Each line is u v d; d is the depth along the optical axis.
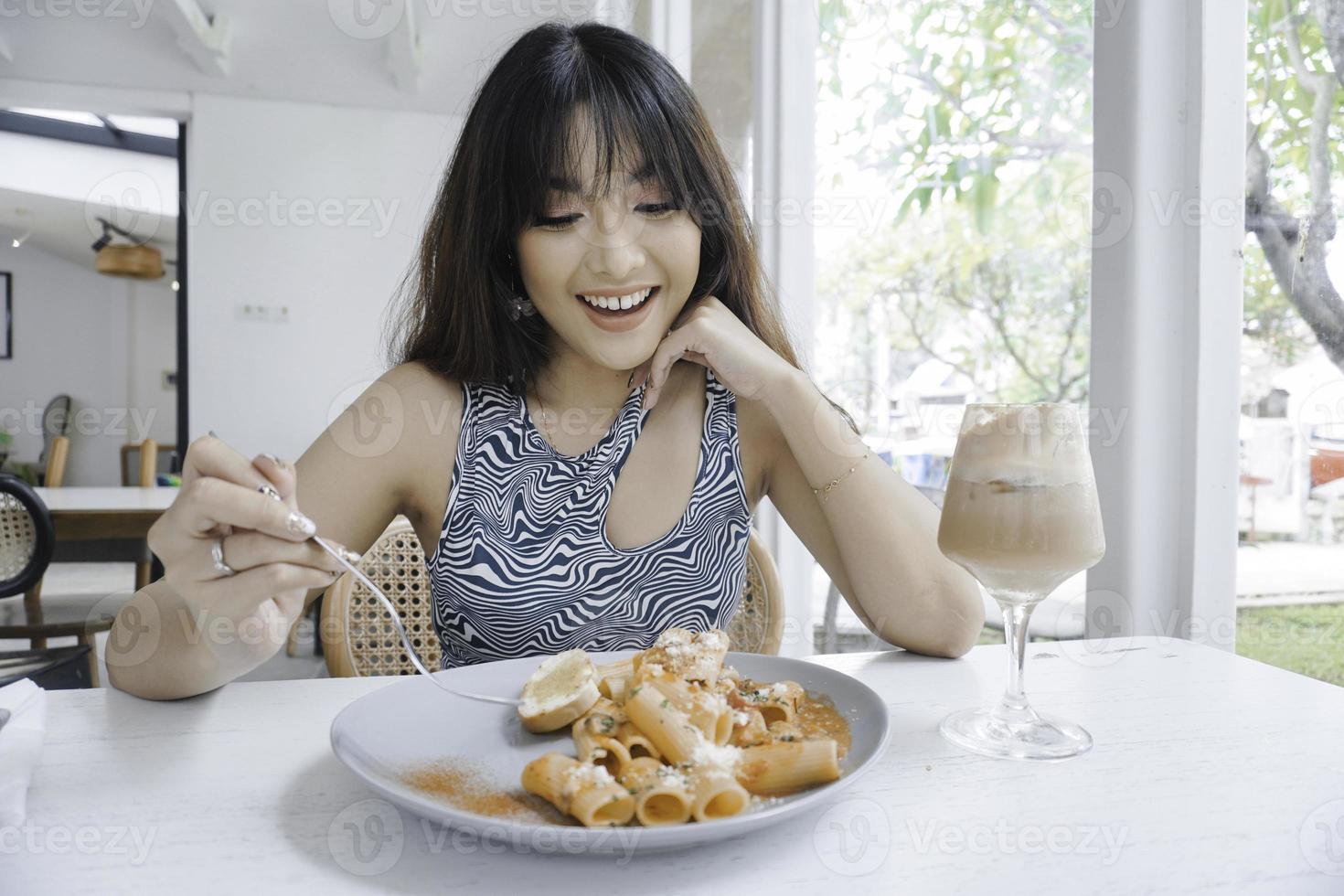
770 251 1.81
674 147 0.84
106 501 2.56
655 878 0.42
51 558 2.31
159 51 3.23
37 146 4.07
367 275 3.80
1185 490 0.99
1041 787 0.52
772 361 0.87
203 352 3.69
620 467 0.93
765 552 1.12
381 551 1.13
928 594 0.81
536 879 0.41
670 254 0.84
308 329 3.77
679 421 0.98
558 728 0.56
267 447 3.77
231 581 0.54
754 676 0.68
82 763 0.55
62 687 1.96
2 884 0.40
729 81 1.98
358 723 0.54
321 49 3.19
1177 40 0.96
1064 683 0.74
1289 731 0.62
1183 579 1.00
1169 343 0.99
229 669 0.66
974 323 1.43
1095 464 1.05
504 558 0.89
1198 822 0.47
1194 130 0.96
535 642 0.90
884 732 0.52
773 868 0.43
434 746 0.55
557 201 0.82
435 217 0.99
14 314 5.72
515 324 0.96
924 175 1.54
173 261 5.05
